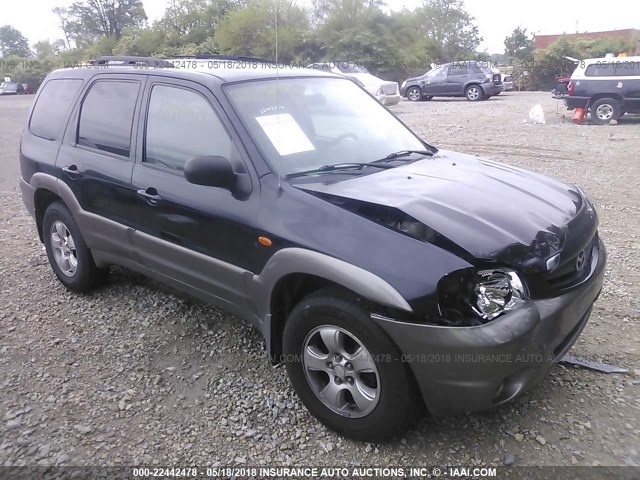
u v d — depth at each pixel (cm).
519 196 327
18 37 10138
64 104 471
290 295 320
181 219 355
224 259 337
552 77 3528
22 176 511
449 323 255
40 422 321
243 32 2992
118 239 414
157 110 387
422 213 282
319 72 436
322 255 281
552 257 283
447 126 1491
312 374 308
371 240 274
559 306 280
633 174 887
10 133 1694
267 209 312
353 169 348
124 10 6462
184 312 448
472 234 272
